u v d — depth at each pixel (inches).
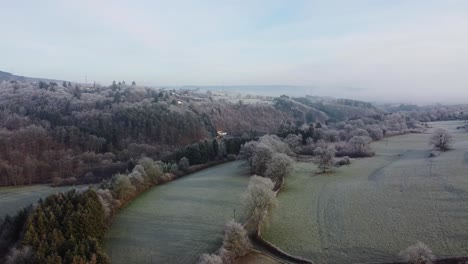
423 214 2677.2
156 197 3718.0
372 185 3567.9
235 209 3184.1
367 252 2245.3
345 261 2180.1
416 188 3260.3
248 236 2571.4
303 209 3070.9
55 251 2016.5
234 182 4121.6
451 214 2605.8
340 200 3213.6
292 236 2556.6
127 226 2928.2
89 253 2031.3
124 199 3531.0
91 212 2554.1
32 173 5059.1
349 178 4003.4
